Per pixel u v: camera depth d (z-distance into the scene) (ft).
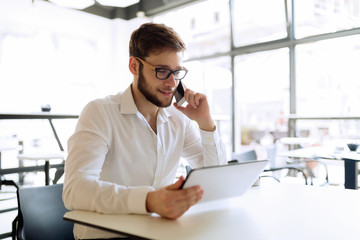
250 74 16.25
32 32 17.40
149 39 3.28
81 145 3.09
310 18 13.69
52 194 3.87
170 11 19.76
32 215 3.57
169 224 2.43
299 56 14.21
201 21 18.11
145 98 3.67
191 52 18.62
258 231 2.28
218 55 17.03
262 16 15.21
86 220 2.50
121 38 21.08
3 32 16.22
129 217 2.59
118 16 20.84
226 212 2.77
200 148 4.35
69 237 3.85
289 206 2.97
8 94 16.48
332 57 13.39
